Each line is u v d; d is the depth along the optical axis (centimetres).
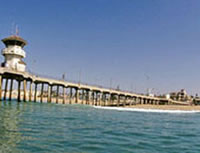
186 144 1152
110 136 1299
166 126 2025
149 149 1000
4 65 5003
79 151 914
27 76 4897
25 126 1512
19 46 5281
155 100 11812
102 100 8281
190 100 17525
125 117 2928
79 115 2838
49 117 2280
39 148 932
